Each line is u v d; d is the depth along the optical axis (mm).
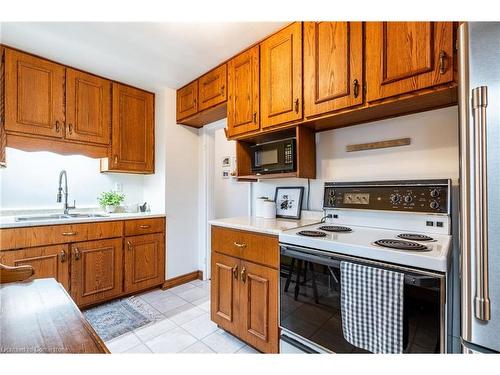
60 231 2016
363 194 1576
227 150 3914
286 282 1409
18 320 636
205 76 2420
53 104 2158
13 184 2258
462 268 842
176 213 2828
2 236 1769
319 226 1630
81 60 2174
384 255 1028
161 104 2803
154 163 2873
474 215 803
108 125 2506
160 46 1965
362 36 1370
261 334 1546
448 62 1111
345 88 1435
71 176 2576
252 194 2379
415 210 1356
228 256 1778
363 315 1058
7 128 1930
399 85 1248
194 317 2105
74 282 2088
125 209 2838
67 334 583
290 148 1804
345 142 1784
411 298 961
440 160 1410
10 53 1945
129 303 2346
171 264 2770
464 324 831
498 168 763
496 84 772
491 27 787
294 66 1673
